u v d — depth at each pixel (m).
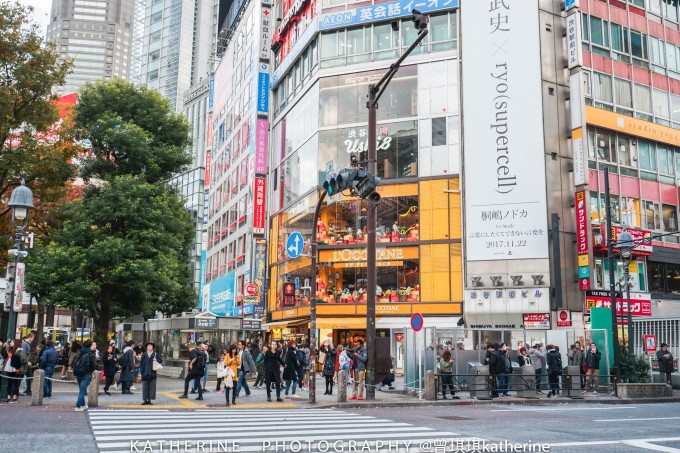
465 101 32.56
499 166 31.45
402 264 32.75
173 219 28.31
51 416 13.02
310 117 37.47
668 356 23.52
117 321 63.41
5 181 26.16
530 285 30.02
